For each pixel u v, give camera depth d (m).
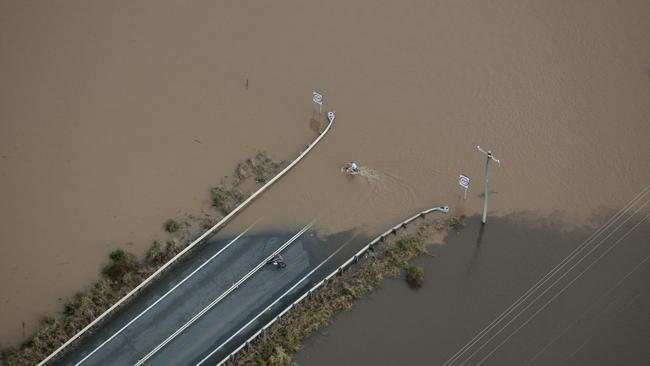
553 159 91.12
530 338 76.12
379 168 89.31
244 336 74.31
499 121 94.88
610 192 88.25
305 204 85.31
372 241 82.19
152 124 91.81
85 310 74.50
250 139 91.00
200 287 77.50
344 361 73.75
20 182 85.25
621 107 96.44
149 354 72.56
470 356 74.69
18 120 90.88
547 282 80.44
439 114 95.31
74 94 94.06
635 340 76.38
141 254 79.81
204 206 84.31
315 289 77.50
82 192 84.88
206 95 95.25
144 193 85.19
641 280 80.75
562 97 97.44
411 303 78.31
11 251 79.31
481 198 87.31
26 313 74.88
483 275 80.81
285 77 97.88
